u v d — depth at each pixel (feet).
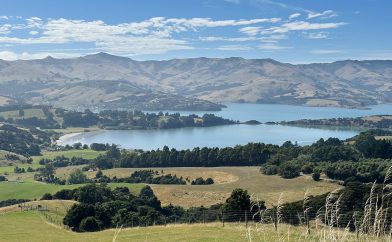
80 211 188.85
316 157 446.19
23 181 481.05
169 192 374.43
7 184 449.48
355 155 444.14
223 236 102.42
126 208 227.20
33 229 178.60
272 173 421.18
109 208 227.40
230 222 135.64
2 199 387.55
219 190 373.20
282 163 441.27
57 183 490.08
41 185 438.81
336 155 434.30
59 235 156.25
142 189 357.82
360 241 29.25
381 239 29.01
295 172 392.47
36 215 229.86
